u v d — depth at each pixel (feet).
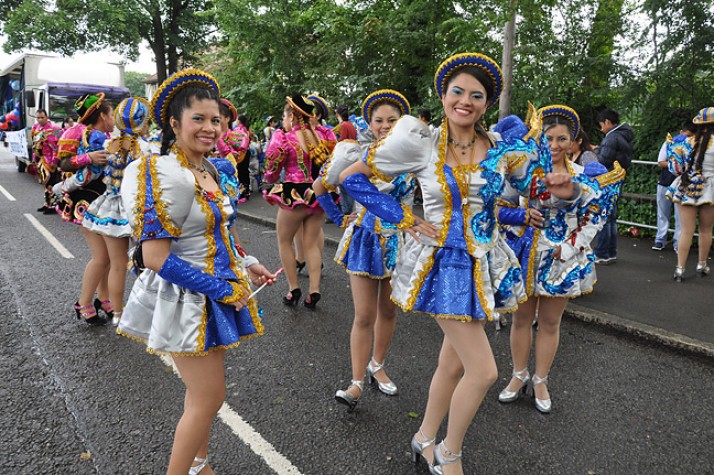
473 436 9.76
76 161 13.30
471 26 27.84
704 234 18.45
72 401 10.67
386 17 34.09
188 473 7.39
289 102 15.35
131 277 18.71
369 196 7.59
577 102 26.16
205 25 73.05
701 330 13.98
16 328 14.17
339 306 16.34
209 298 6.94
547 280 10.04
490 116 27.63
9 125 53.21
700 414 10.52
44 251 21.84
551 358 10.50
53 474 8.57
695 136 17.54
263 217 29.22
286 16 38.99
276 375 11.89
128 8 65.67
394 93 10.28
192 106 6.67
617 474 8.75
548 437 9.74
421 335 14.11
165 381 11.52
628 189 25.26
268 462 8.94
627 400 11.03
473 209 7.56
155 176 6.41
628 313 15.23
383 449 9.34
